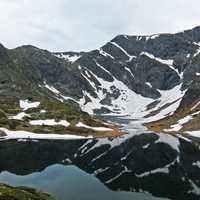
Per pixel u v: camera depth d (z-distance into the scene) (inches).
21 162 4456.2
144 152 5433.1
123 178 3491.6
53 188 2999.5
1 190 1886.1
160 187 3107.8
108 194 2819.9
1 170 3878.0
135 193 2869.1
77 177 3513.8
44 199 1956.2
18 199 1823.3
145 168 4084.6
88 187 3061.0
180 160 4662.9
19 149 5797.2
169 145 6343.5
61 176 3565.5
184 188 3065.9
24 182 3240.7
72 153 5369.1
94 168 4084.6
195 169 4023.1
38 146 6304.1
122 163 4434.1
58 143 6943.9
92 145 6515.8
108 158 4849.9
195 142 6919.3
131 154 5221.5
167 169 4013.3
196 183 3275.1
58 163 4421.8
